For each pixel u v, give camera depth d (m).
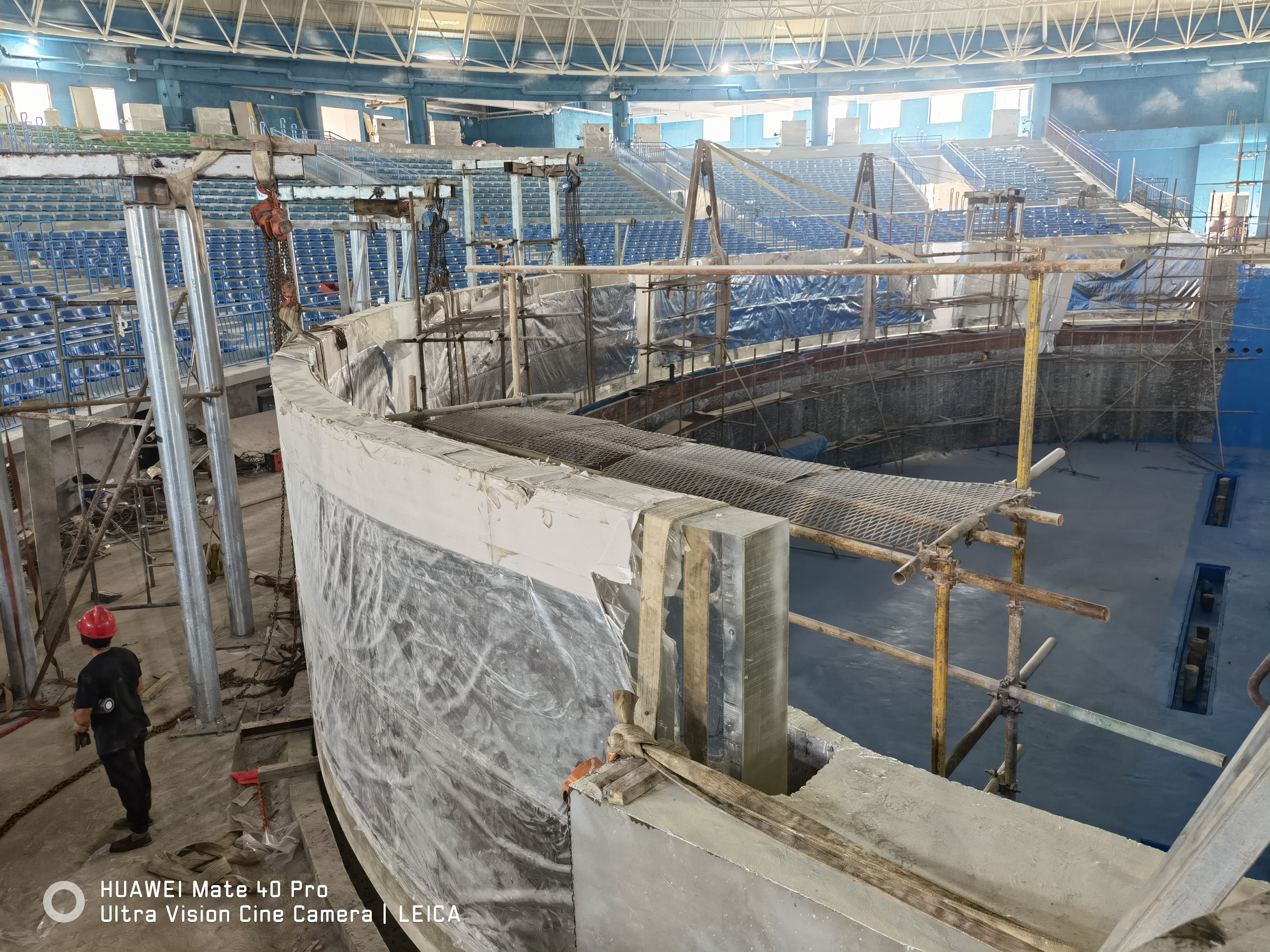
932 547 3.21
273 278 6.98
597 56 42.47
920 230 29.84
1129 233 31.38
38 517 7.77
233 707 7.10
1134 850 2.33
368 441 3.95
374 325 8.34
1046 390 20.84
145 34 32.38
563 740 3.27
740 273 5.05
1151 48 38.81
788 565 2.69
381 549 4.07
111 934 4.80
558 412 5.94
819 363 18.36
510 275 6.78
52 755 6.55
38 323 14.70
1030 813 2.51
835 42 43.41
